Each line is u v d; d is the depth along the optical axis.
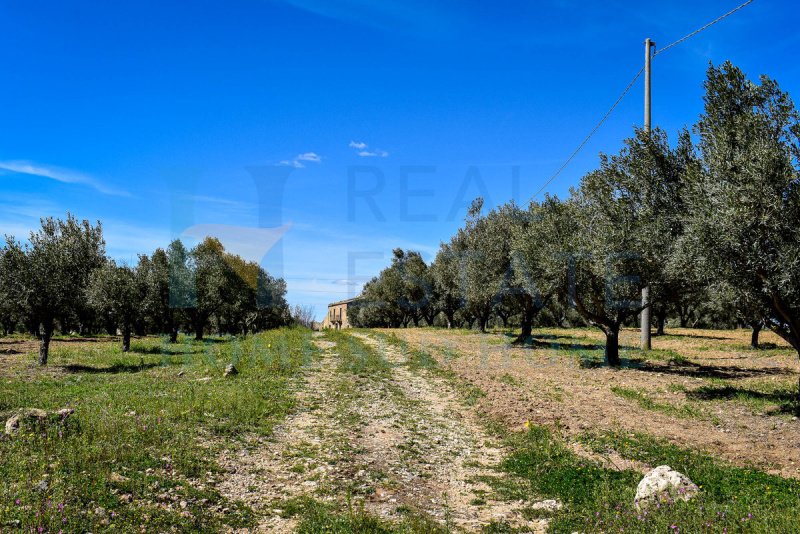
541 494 8.57
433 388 17.69
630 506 7.43
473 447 11.42
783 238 11.95
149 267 32.41
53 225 26.28
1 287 23.97
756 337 28.94
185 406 12.48
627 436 11.34
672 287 18.69
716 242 12.30
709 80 13.95
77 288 25.98
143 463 8.29
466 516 7.77
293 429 11.86
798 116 12.09
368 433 11.92
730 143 12.87
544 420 12.91
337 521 7.08
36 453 8.02
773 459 9.79
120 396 13.85
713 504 7.08
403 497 8.43
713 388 16.30
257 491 8.14
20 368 22.59
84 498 6.67
